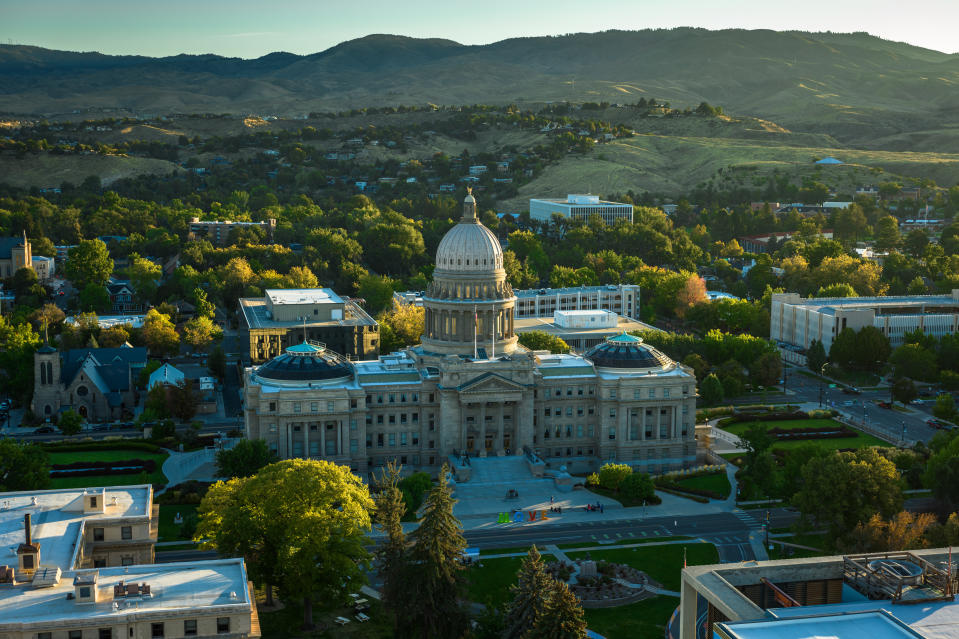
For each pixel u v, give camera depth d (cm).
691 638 9850
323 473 15288
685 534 19200
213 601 11531
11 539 13462
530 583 12675
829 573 10031
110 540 14250
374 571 17138
